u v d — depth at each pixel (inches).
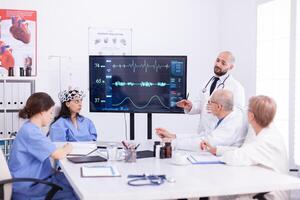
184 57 143.0
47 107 96.3
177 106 144.6
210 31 185.9
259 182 74.2
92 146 114.3
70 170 84.4
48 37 165.0
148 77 145.2
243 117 108.2
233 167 88.4
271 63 152.3
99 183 72.4
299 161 138.3
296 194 132.2
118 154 99.0
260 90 158.7
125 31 174.7
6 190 83.6
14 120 148.3
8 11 159.5
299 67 137.5
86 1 169.3
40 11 163.6
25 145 93.1
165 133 117.6
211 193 69.5
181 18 181.6
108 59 145.5
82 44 169.8
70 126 135.8
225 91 109.8
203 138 108.6
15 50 160.9
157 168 86.9
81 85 170.2
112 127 175.2
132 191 66.7
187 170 84.8
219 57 135.7
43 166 96.1
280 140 94.6
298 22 137.3
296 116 139.3
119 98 146.8
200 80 185.2
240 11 170.6
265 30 155.6
